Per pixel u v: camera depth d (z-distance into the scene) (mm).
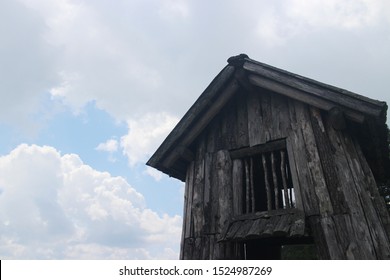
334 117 4574
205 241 4910
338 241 3926
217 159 5547
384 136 4793
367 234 3824
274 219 4395
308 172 4570
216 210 5066
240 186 5137
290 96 5094
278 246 7281
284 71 5062
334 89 4562
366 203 4031
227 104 6051
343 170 4352
